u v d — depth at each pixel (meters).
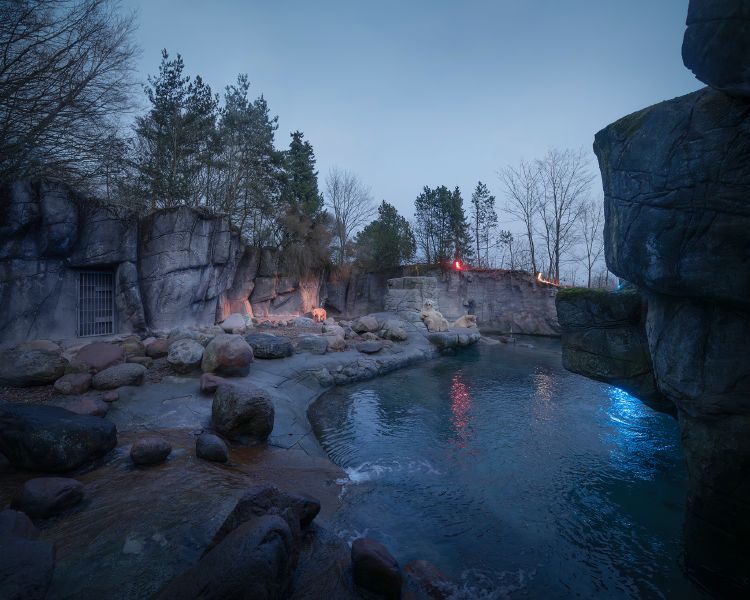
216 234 19.16
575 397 13.58
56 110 14.05
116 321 15.60
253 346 14.10
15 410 6.35
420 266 35.12
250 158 31.06
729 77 3.66
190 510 5.20
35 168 14.66
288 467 7.59
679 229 4.65
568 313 8.34
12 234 12.79
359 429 10.48
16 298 12.97
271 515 3.94
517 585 4.86
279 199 33.84
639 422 11.08
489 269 33.81
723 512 4.92
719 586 4.83
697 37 3.79
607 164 5.98
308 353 16.03
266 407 8.52
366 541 4.67
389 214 39.38
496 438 9.89
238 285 24.20
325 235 32.00
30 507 4.81
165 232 16.70
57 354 9.93
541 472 8.05
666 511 6.65
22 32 13.44
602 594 4.75
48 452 5.89
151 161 25.28
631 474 7.99
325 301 34.44
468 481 7.64
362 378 15.50
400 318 25.77
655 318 5.91
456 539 5.79
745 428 4.68
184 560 4.25
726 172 4.20
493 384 15.32
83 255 14.48
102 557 4.18
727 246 4.27
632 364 7.36
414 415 11.64
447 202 44.88
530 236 39.56
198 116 27.25
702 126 4.35
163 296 16.73
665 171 4.74
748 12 3.32
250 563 3.31
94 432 6.41
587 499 7.01
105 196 19.28
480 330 31.92
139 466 6.50
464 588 4.76
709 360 4.94
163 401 9.47
